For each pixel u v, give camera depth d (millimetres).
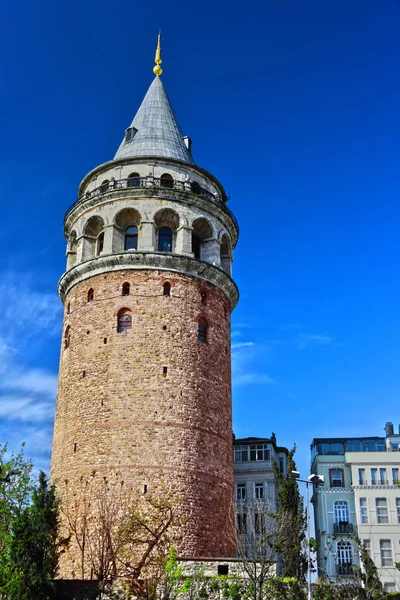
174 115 61312
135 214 52500
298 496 51875
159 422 46156
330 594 47938
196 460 46344
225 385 51406
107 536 39594
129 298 49562
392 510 74125
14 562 37250
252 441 73938
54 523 41594
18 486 42156
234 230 57562
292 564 46062
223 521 46812
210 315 51781
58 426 49219
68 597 38344
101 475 44812
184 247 51625
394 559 72062
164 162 54844
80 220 54406
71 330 51000
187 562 40625
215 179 57469
